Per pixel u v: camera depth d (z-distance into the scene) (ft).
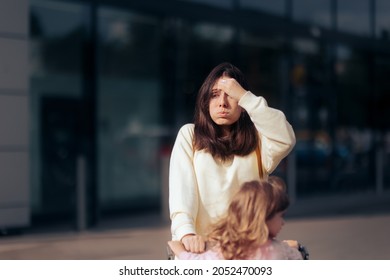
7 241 28.32
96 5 35.53
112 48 36.76
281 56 43.83
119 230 31.68
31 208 33.27
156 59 38.70
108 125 36.94
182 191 10.24
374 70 50.55
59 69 34.42
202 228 10.40
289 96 44.24
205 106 10.58
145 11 37.37
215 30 40.70
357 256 24.56
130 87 37.68
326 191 46.85
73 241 28.35
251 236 8.87
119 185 37.37
